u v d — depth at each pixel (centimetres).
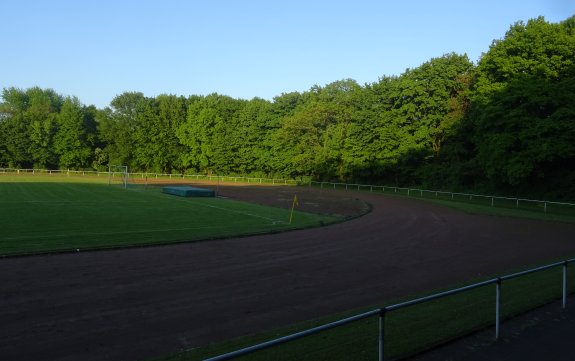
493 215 3512
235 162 8769
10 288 1270
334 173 7275
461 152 5688
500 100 4159
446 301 1161
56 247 1845
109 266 1577
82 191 4697
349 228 2720
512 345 838
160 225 2569
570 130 3812
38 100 11975
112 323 1016
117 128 9750
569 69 4100
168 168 9862
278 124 8219
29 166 9581
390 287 1399
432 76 5928
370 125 6525
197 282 1398
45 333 945
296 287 1372
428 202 4588
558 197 4297
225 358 512
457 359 770
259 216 3180
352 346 825
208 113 9025
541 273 1506
